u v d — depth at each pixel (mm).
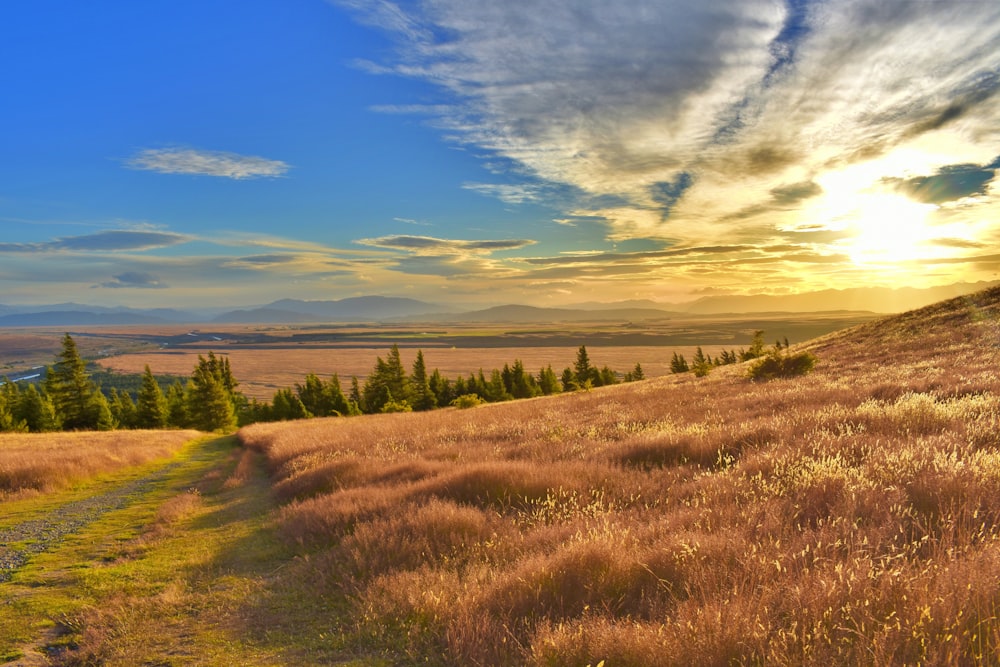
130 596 6984
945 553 4340
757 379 28297
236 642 5309
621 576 5145
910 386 15555
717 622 3730
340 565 6969
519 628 4676
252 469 20953
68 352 60281
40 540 10805
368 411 81750
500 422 22734
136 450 25375
